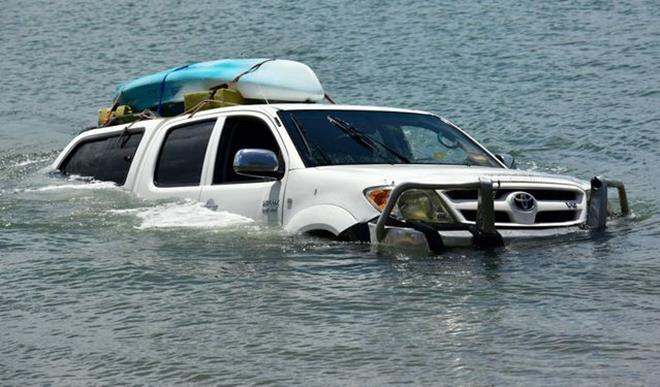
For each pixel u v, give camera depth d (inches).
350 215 414.9
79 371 287.0
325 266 388.5
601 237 437.7
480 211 408.2
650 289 350.3
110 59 1617.9
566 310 325.1
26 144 987.3
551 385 256.1
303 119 473.1
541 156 856.9
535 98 1126.4
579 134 932.0
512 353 282.4
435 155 476.4
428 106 1142.3
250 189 463.8
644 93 1106.7
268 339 305.3
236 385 267.9
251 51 1582.2
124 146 563.8
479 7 1745.8
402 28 1635.1
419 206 407.8
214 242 441.7
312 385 264.2
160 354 297.3
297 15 1800.0
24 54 1699.1
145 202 516.4
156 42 1713.8
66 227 486.6
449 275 371.2
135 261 413.4
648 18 1577.3
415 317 320.5
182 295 360.5
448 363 275.9
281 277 376.5
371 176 419.8
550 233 429.7
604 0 1727.4
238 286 367.6
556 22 1598.2
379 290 353.1
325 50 1530.5
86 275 395.9
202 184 493.7
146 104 609.9
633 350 282.4
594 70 1263.5
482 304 333.1
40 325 334.6
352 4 1850.4
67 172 605.0
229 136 495.2
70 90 1407.5
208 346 301.7
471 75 1293.1
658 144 869.8
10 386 277.9
